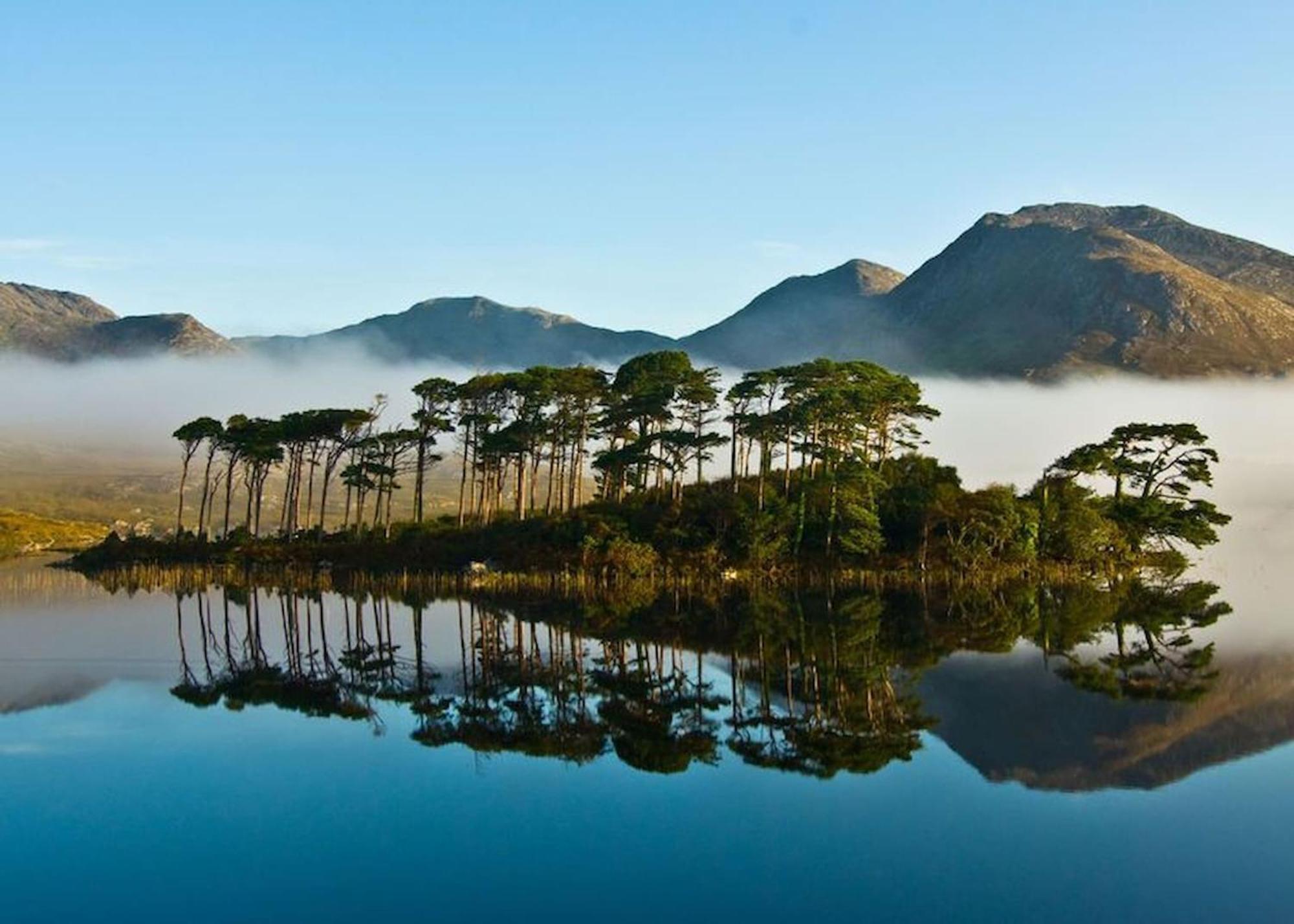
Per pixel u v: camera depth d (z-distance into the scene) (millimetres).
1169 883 30938
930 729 47312
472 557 103375
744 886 30750
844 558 99688
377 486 130500
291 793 38906
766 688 55656
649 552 95375
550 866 32188
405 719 49719
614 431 114562
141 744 45469
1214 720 48875
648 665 62281
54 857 33125
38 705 53000
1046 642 70000
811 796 38281
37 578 113625
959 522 100938
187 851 33500
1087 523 106625
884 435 112938
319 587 100562
